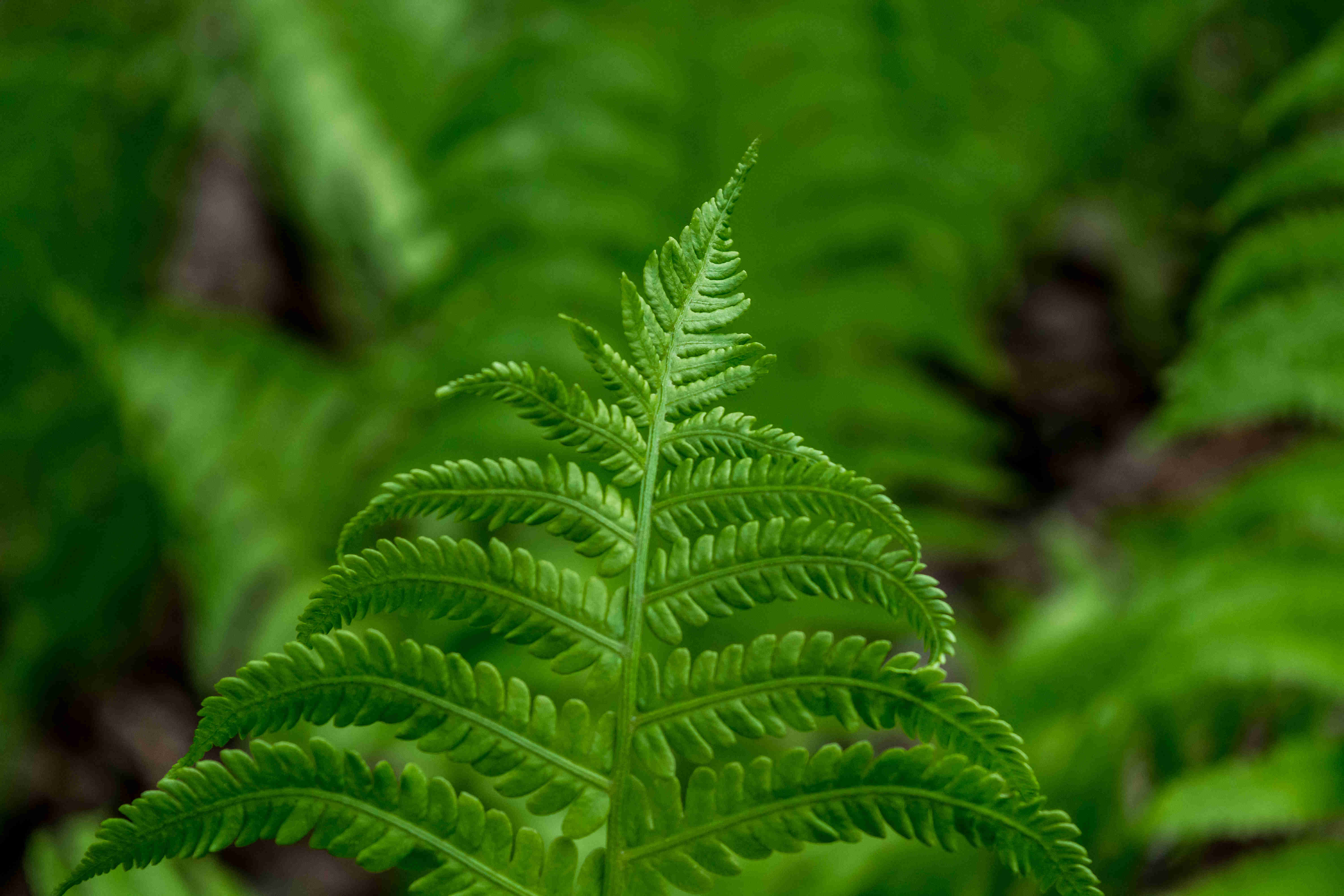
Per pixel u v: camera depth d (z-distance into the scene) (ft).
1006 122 11.34
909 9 9.31
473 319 7.71
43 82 9.84
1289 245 5.50
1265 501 5.35
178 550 8.21
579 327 1.65
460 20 10.21
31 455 8.38
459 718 1.53
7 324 8.79
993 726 1.47
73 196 9.93
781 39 8.00
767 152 8.22
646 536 1.63
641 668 1.59
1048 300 12.57
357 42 9.96
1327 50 5.93
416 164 9.06
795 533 1.60
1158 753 4.35
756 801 1.53
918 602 1.54
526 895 1.51
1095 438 11.59
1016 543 10.15
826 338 8.44
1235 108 11.39
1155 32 11.04
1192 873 4.18
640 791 1.55
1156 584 5.25
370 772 1.48
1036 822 1.42
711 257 1.73
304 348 10.37
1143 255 12.39
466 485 1.61
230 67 11.14
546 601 1.60
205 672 7.54
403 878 6.99
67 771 8.13
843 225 8.34
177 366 8.27
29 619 8.34
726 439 1.66
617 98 8.15
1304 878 3.32
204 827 1.43
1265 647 4.00
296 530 7.59
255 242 11.24
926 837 1.47
